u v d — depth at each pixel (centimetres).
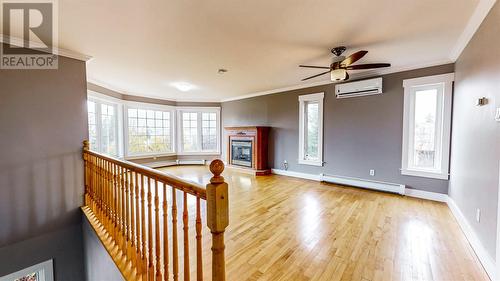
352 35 257
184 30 242
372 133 420
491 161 189
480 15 210
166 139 711
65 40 264
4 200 249
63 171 292
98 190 269
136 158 624
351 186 448
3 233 249
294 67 379
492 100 192
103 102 521
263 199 375
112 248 212
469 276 179
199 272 117
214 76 440
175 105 723
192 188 115
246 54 317
